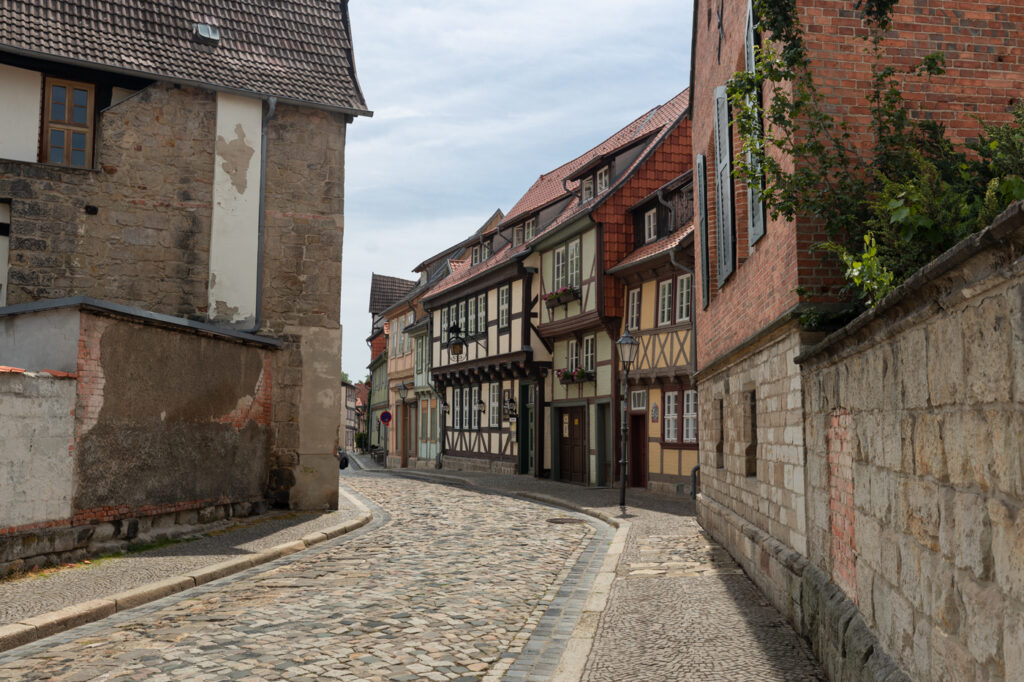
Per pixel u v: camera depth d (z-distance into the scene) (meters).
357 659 6.02
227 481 13.45
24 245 14.60
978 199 5.18
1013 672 2.67
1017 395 2.58
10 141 14.80
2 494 8.48
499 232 32.78
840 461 5.44
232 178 15.86
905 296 3.43
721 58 10.74
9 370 8.55
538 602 8.23
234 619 7.25
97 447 10.00
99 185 15.10
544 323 27.84
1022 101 6.16
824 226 6.82
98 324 10.08
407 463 43.56
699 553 10.67
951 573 3.26
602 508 16.98
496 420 32.16
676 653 6.05
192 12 16.80
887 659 4.16
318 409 15.84
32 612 7.06
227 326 15.56
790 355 7.19
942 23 7.21
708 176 12.32
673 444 20.98
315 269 16.20
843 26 7.14
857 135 6.99
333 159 16.55
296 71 16.80
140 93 15.48
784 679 5.34
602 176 26.33
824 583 5.79
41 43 14.74
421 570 9.88
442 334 36.62
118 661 5.91
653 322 21.98
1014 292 2.58
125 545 10.45
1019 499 2.61
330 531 12.70
